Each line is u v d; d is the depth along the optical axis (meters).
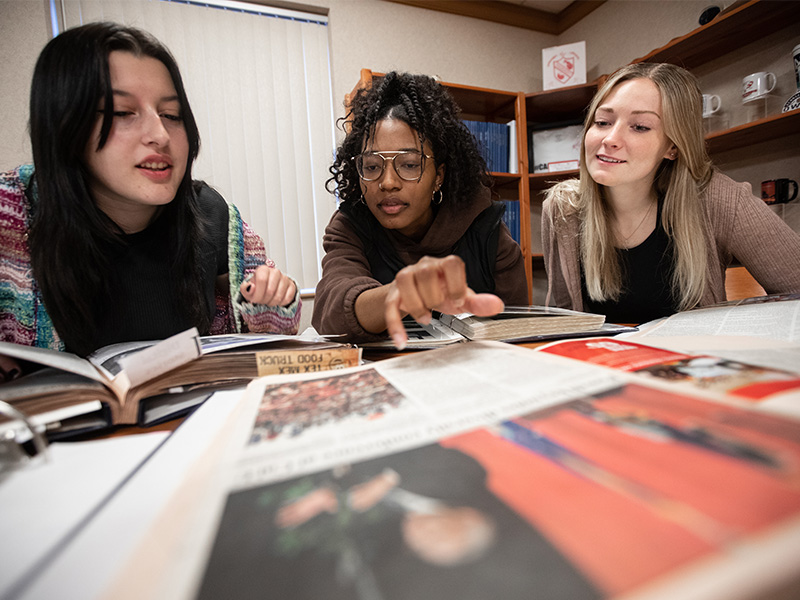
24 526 0.19
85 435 0.33
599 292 1.10
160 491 0.21
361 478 0.19
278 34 2.17
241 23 2.10
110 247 0.69
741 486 0.16
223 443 0.24
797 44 1.60
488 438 0.22
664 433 0.21
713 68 1.95
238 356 0.41
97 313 0.69
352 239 0.98
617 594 0.11
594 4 2.51
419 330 0.66
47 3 1.79
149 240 0.74
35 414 0.31
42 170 0.58
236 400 0.36
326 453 0.22
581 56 2.33
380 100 0.89
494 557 0.14
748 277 1.40
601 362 0.38
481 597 0.12
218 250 0.83
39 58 0.55
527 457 0.20
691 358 0.37
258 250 0.91
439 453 0.21
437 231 1.00
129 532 0.18
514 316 0.61
